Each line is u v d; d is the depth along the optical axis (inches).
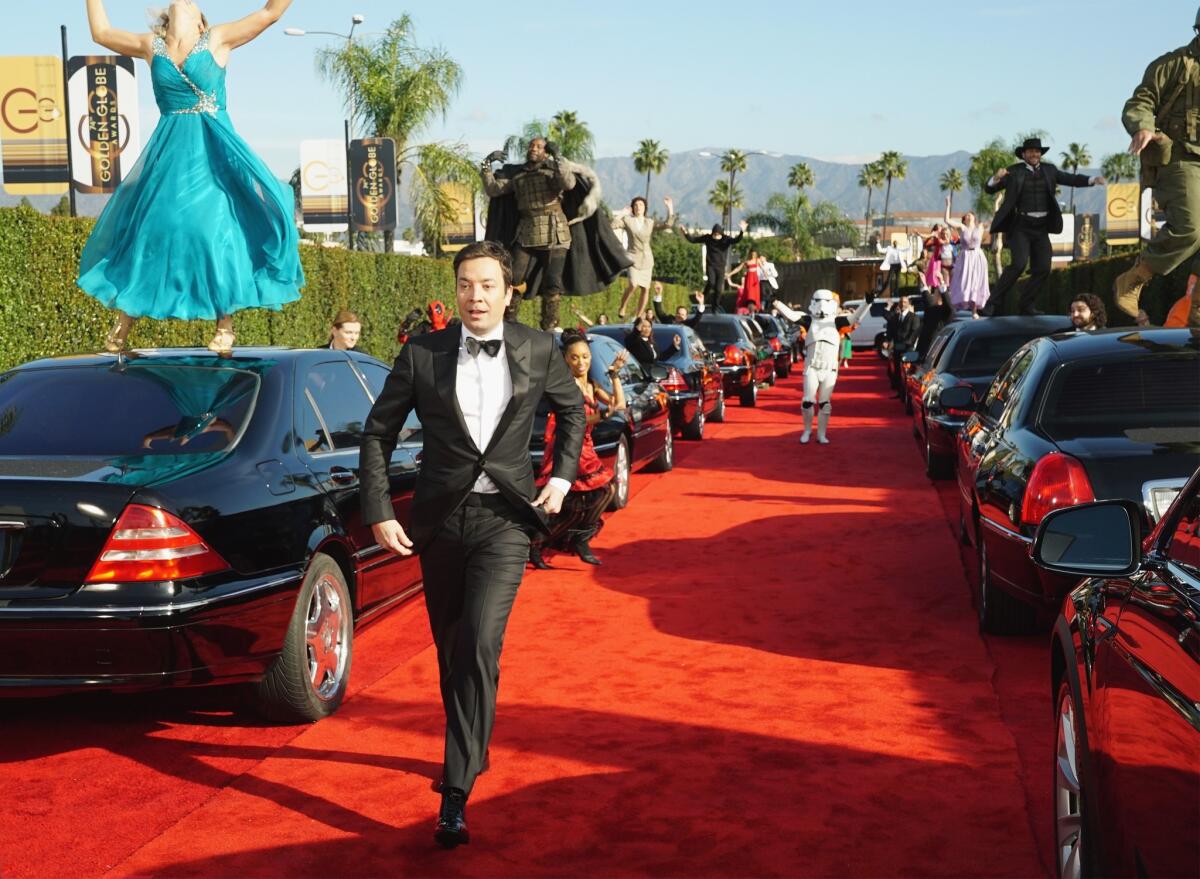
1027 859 162.4
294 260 284.2
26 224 486.0
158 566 190.9
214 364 239.6
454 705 170.2
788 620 295.4
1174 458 228.4
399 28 1353.3
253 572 202.7
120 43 277.1
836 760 200.1
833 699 232.7
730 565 364.8
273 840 171.3
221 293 274.4
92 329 520.4
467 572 175.8
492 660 170.2
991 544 257.4
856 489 517.0
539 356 177.5
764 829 173.0
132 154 754.2
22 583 190.5
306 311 764.0
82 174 755.4
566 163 477.7
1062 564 129.2
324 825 176.4
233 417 223.5
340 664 232.4
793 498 494.9
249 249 279.6
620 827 174.6
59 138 753.6
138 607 188.2
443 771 182.4
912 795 184.7
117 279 276.8
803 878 157.8
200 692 241.8
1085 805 122.3
